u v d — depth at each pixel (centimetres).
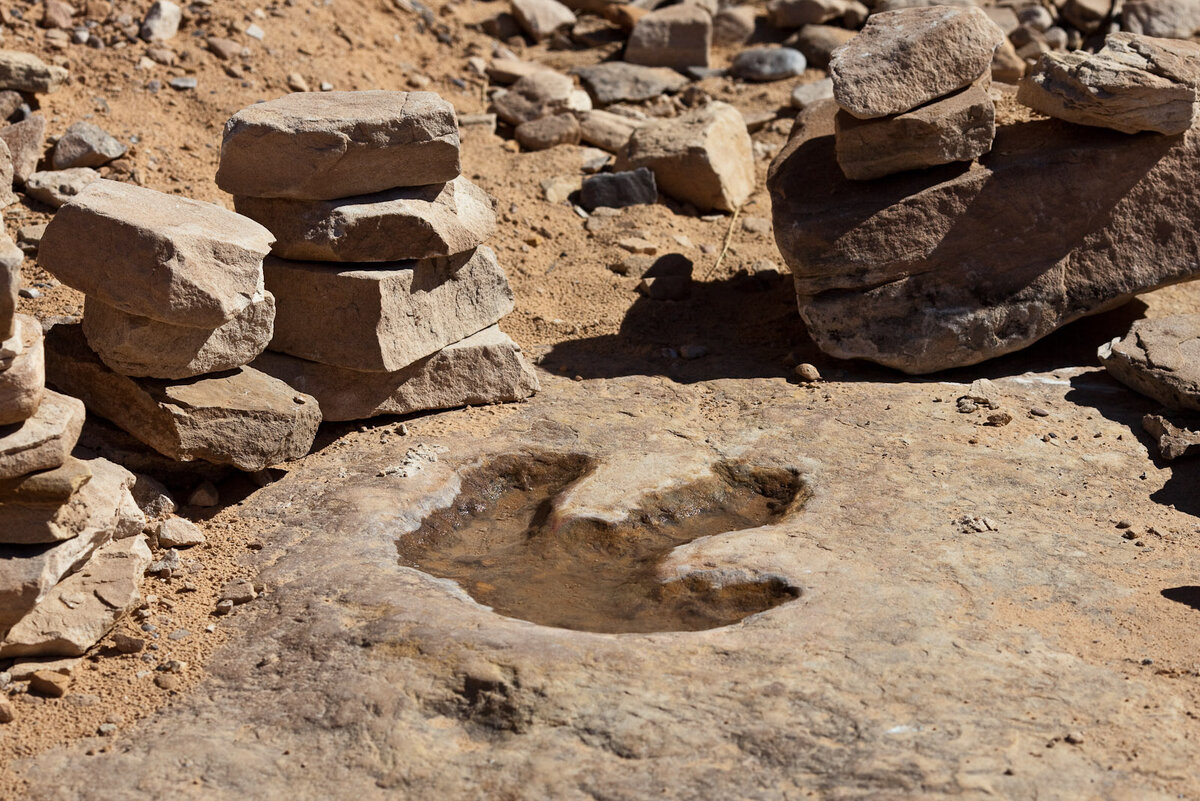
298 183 473
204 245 425
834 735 312
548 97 817
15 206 610
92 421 458
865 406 520
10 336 354
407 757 316
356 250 479
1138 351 521
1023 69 855
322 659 356
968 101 525
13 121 650
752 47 962
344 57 816
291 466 481
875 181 546
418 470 470
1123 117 529
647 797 296
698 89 887
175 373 439
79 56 718
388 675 343
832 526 424
